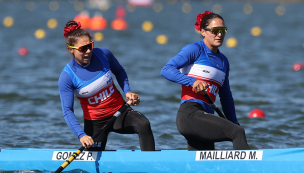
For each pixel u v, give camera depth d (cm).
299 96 3438
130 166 1537
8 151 1627
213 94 1546
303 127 2534
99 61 1514
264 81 4072
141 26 10506
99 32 8931
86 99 1528
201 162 1497
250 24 11212
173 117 2833
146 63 5188
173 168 1512
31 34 8481
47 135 2370
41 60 5344
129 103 1544
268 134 2395
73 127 1457
